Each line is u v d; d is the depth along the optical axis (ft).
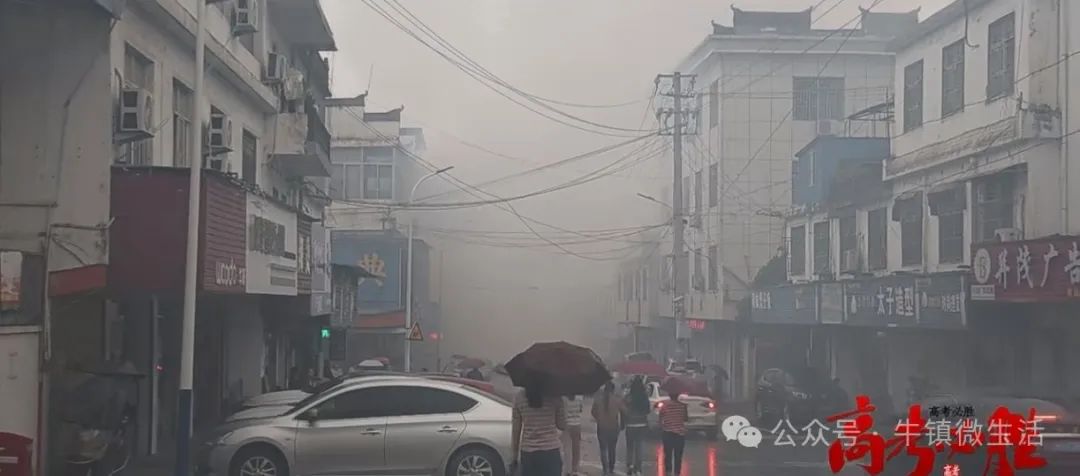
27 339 37.96
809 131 148.36
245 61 67.87
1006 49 73.10
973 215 76.48
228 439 41.83
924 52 86.69
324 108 110.73
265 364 81.51
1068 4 67.26
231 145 63.98
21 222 39.78
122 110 42.73
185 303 41.73
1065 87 67.41
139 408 52.80
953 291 71.05
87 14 40.73
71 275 39.86
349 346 142.31
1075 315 63.57
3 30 40.27
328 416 42.45
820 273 111.04
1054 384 65.31
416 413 42.52
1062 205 67.21
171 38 51.72
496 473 41.96
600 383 31.71
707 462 58.85
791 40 148.56
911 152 88.02
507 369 31.50
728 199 146.82
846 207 102.73
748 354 136.46
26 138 40.14
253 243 52.65
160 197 42.32
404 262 134.92
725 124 148.25
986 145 73.56
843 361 106.83
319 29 84.07
